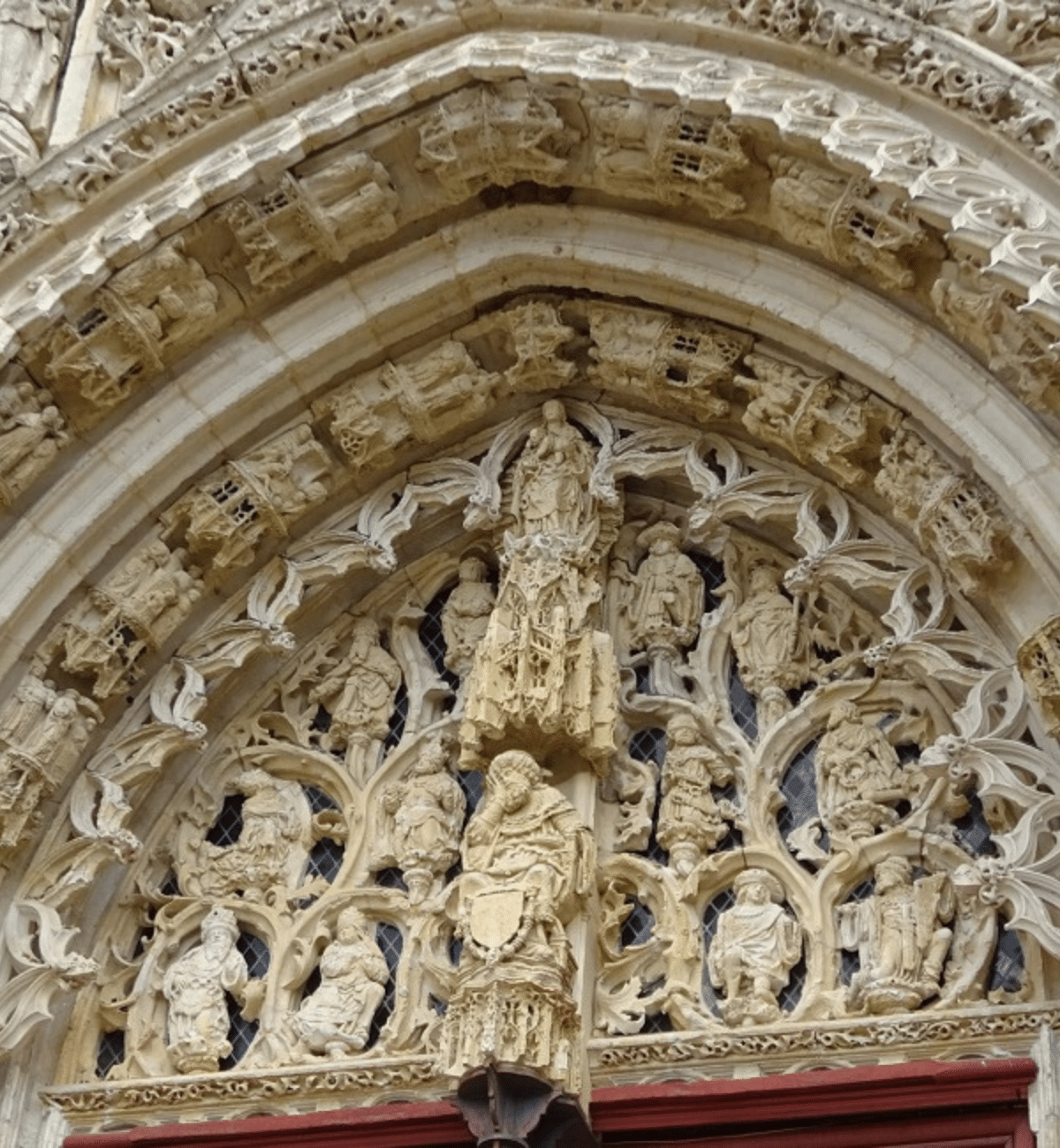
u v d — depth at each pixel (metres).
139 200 11.98
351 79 12.24
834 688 11.48
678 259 12.03
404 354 12.52
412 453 12.65
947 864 10.74
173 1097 10.91
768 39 11.50
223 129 12.12
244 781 12.04
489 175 12.21
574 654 11.56
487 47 11.91
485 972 10.20
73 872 11.33
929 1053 10.17
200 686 11.95
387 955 11.43
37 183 11.88
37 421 11.66
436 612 12.64
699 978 10.84
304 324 12.27
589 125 11.96
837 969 10.66
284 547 12.43
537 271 12.39
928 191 10.51
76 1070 11.18
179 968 11.36
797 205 11.34
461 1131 10.49
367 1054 10.91
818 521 11.91
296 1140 10.61
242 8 12.52
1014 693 10.64
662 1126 10.27
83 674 11.84
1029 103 10.68
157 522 12.12
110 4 13.03
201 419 12.05
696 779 11.41
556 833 10.86
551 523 12.16
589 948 10.80
